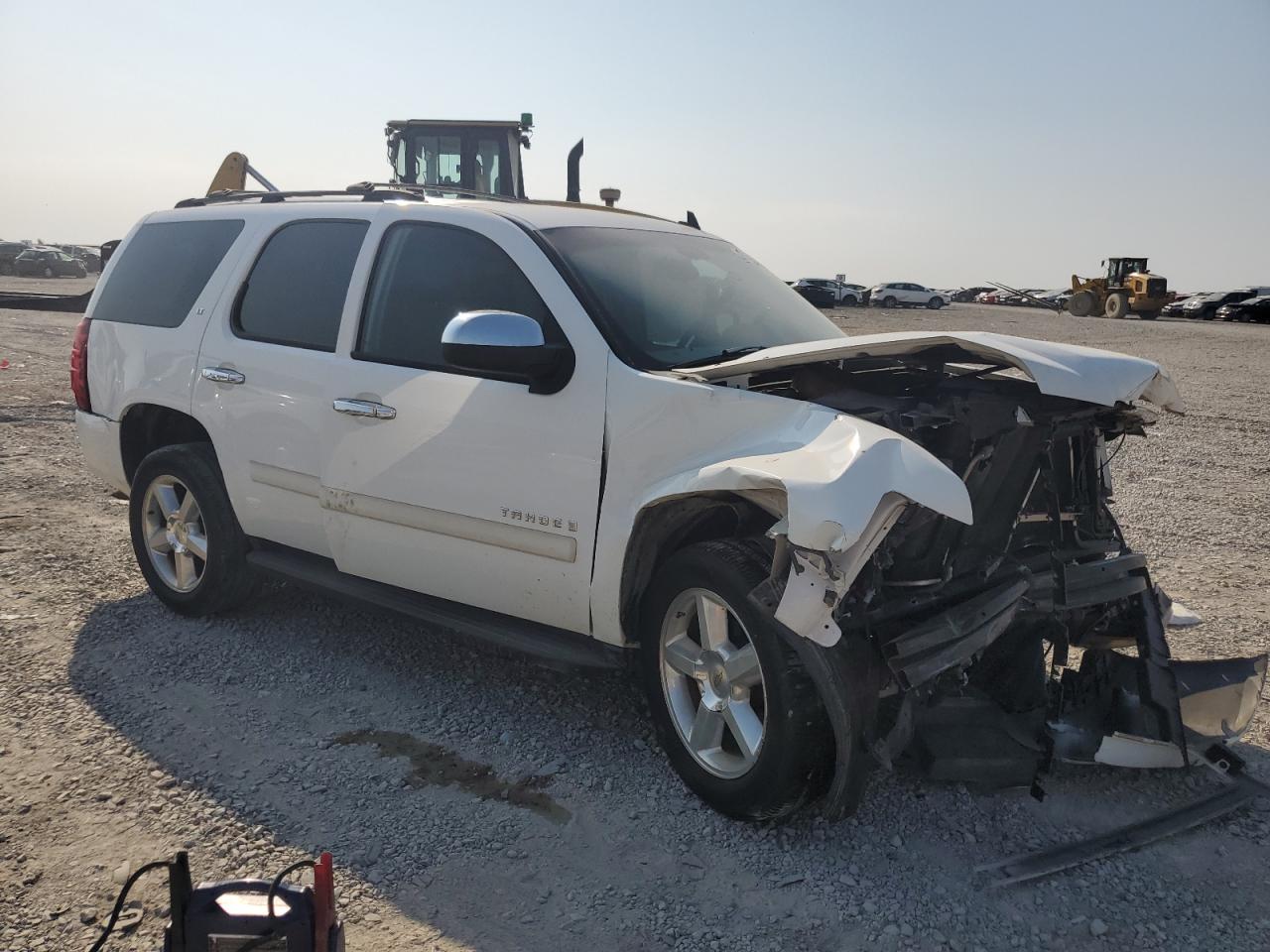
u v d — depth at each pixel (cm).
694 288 406
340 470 415
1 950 258
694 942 267
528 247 384
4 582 529
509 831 316
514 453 362
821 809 314
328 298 437
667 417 329
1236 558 628
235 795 332
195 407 473
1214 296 4791
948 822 325
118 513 675
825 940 269
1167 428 1187
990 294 6650
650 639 341
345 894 283
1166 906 286
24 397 1139
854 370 375
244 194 534
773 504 293
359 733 378
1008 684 335
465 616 392
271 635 475
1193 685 361
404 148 1283
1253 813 336
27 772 343
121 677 421
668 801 335
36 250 4769
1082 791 347
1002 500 320
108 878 288
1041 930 274
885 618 301
